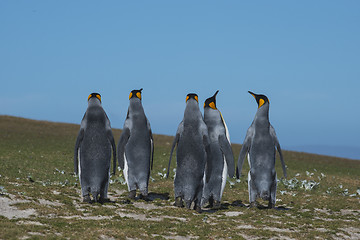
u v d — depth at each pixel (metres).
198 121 21.12
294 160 60.62
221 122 22.42
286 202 26.62
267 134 22.31
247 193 30.34
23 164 36.25
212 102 22.56
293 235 17.41
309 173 45.41
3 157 40.34
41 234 14.97
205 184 22.17
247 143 22.61
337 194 32.16
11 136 63.66
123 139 22.66
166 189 29.66
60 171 34.44
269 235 17.17
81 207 20.41
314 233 18.05
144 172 22.75
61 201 21.08
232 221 19.55
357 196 31.22
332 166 57.69
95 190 21.12
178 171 21.17
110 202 22.36
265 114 22.52
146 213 20.44
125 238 15.45
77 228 16.23
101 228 16.41
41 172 32.94
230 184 33.06
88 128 21.17
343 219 22.17
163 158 48.78
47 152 48.62
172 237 16.28
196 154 20.83
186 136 21.02
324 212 24.17
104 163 21.19
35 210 18.42
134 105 23.00
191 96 21.56
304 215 22.27
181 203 21.95
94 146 20.98
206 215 20.53
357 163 65.12
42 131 74.81
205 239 16.31
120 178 31.66
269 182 22.12
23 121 84.62
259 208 23.34
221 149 22.11
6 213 17.47
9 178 27.42
